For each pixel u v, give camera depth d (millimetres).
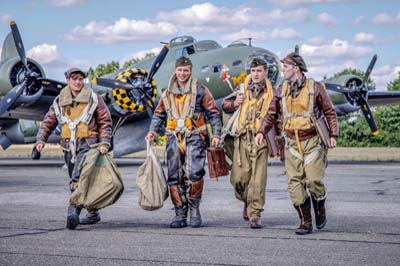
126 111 20609
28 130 26125
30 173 18016
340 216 8250
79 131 7547
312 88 7023
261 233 6969
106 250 5941
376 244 6203
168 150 7609
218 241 6453
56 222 7824
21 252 5816
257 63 7637
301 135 7012
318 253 5766
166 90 7770
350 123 52812
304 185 7020
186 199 7547
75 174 7531
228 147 7859
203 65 21719
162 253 5793
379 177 15352
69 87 7660
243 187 7641
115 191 7418
